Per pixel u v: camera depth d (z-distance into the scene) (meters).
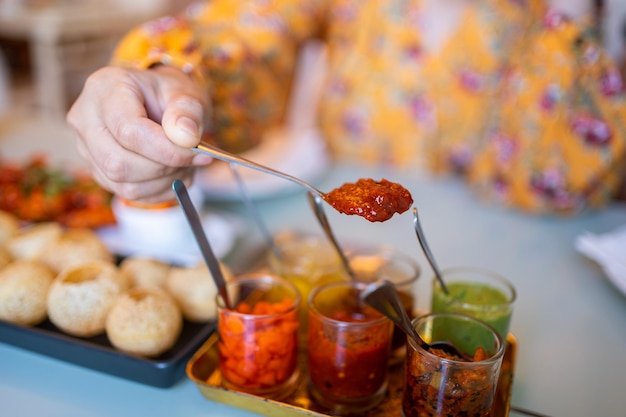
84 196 0.63
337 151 0.91
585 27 0.64
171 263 0.53
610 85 0.65
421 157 0.85
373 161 0.89
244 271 0.55
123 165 0.40
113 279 0.46
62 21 1.97
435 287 0.43
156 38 0.56
